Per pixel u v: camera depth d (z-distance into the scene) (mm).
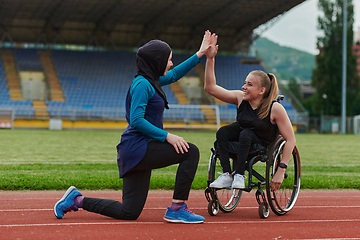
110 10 28453
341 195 5309
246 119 3609
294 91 73000
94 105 29125
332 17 38375
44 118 26688
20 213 3738
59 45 32719
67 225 3223
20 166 8086
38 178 5785
